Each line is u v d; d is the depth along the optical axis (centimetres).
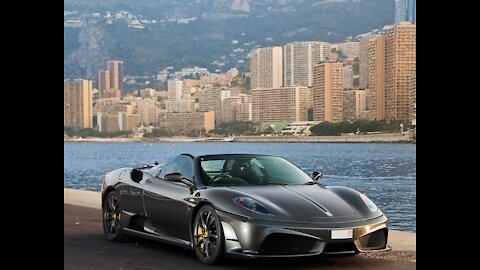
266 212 626
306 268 650
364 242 639
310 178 739
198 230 681
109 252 748
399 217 2266
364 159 10375
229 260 685
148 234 769
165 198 734
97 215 1098
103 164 9175
